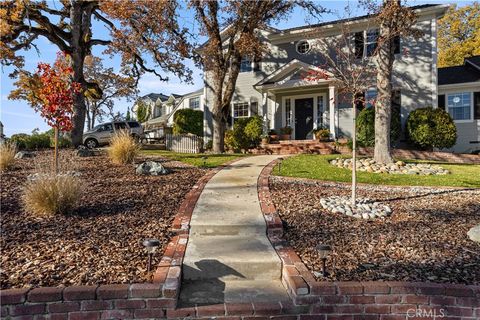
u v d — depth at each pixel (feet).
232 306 10.44
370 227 16.16
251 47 44.75
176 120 71.15
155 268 11.80
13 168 28.84
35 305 9.78
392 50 33.53
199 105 94.99
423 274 11.52
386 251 13.44
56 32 47.65
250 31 46.42
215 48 47.60
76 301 9.92
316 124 54.80
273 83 52.85
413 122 45.91
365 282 10.70
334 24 50.72
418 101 48.70
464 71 57.31
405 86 49.29
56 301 9.85
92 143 65.16
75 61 46.73
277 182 25.17
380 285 10.46
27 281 10.64
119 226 15.66
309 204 19.54
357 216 17.56
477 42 85.40
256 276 12.55
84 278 10.89
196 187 23.03
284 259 12.71
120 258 12.50
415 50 48.67
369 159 35.81
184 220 16.31
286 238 14.94
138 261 12.34
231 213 17.43
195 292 11.44
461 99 52.75
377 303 10.39
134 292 10.14
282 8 47.16
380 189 24.14
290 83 50.75
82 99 46.44
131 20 47.96
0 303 9.63
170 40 49.39
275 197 20.90
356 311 10.34
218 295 11.21
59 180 17.61
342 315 10.33
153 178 25.38
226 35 55.52
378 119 34.37
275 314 10.35
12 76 51.47
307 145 48.75
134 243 13.94
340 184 25.27
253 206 18.74
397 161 34.55
